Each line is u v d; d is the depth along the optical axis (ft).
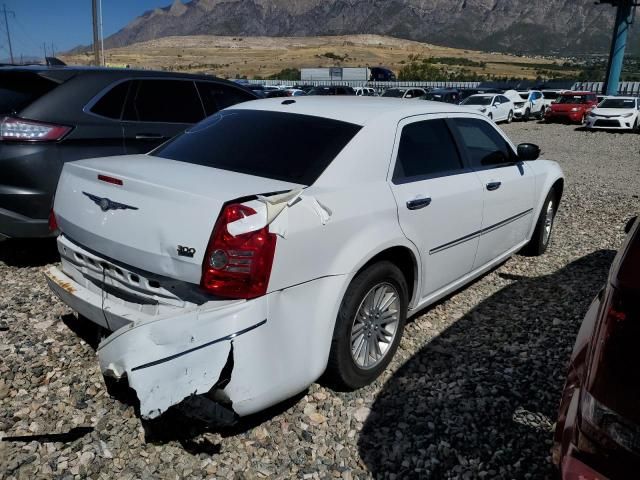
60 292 10.76
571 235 22.16
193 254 8.29
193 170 10.04
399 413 9.95
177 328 8.14
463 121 13.99
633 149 57.36
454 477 8.48
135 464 8.49
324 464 8.70
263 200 8.47
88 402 9.91
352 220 9.65
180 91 19.06
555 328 13.47
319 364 9.35
